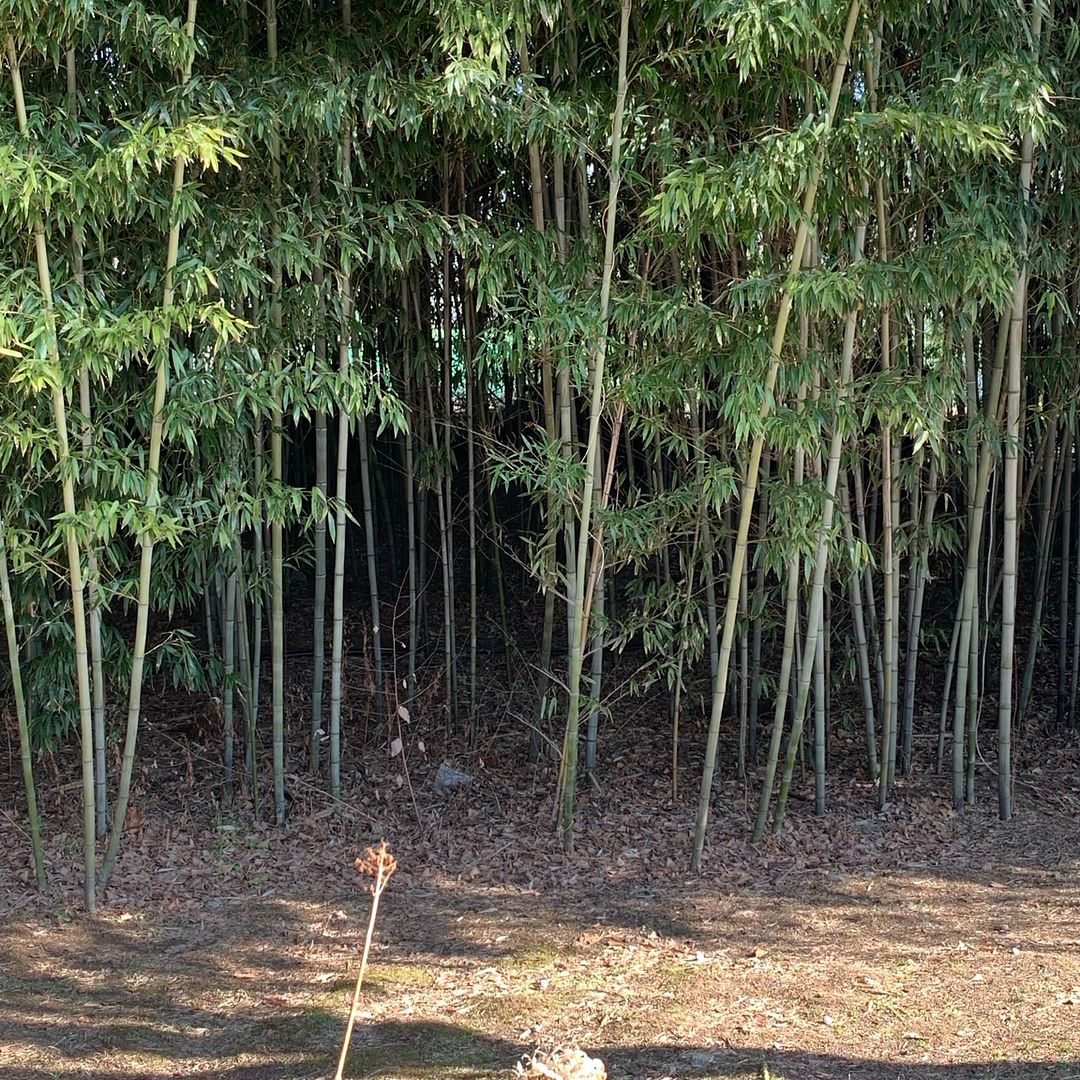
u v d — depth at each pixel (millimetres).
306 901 4203
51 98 4004
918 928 3830
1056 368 5109
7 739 5367
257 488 4430
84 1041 3172
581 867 4488
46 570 4148
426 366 5457
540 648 6309
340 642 4953
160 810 4906
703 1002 3314
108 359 3773
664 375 4203
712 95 4203
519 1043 3100
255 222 4133
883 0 3938
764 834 4711
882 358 4602
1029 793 5094
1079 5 4734
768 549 4652
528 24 3955
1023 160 4406
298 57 4219
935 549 5219
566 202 5020
